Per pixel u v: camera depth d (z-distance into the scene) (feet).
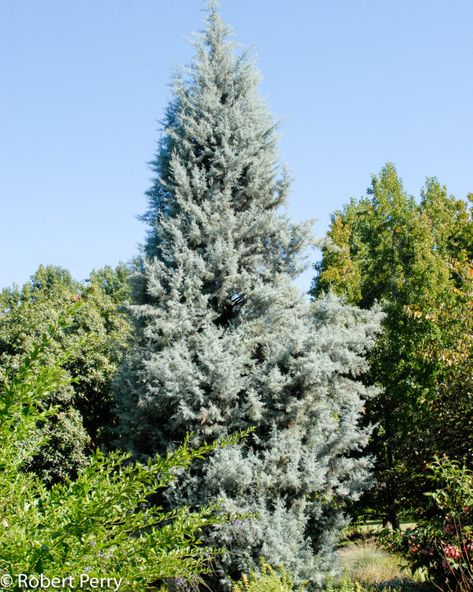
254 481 32.07
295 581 29.09
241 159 44.45
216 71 48.49
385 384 44.57
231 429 35.65
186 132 45.14
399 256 62.39
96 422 57.93
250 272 43.93
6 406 9.06
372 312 41.75
